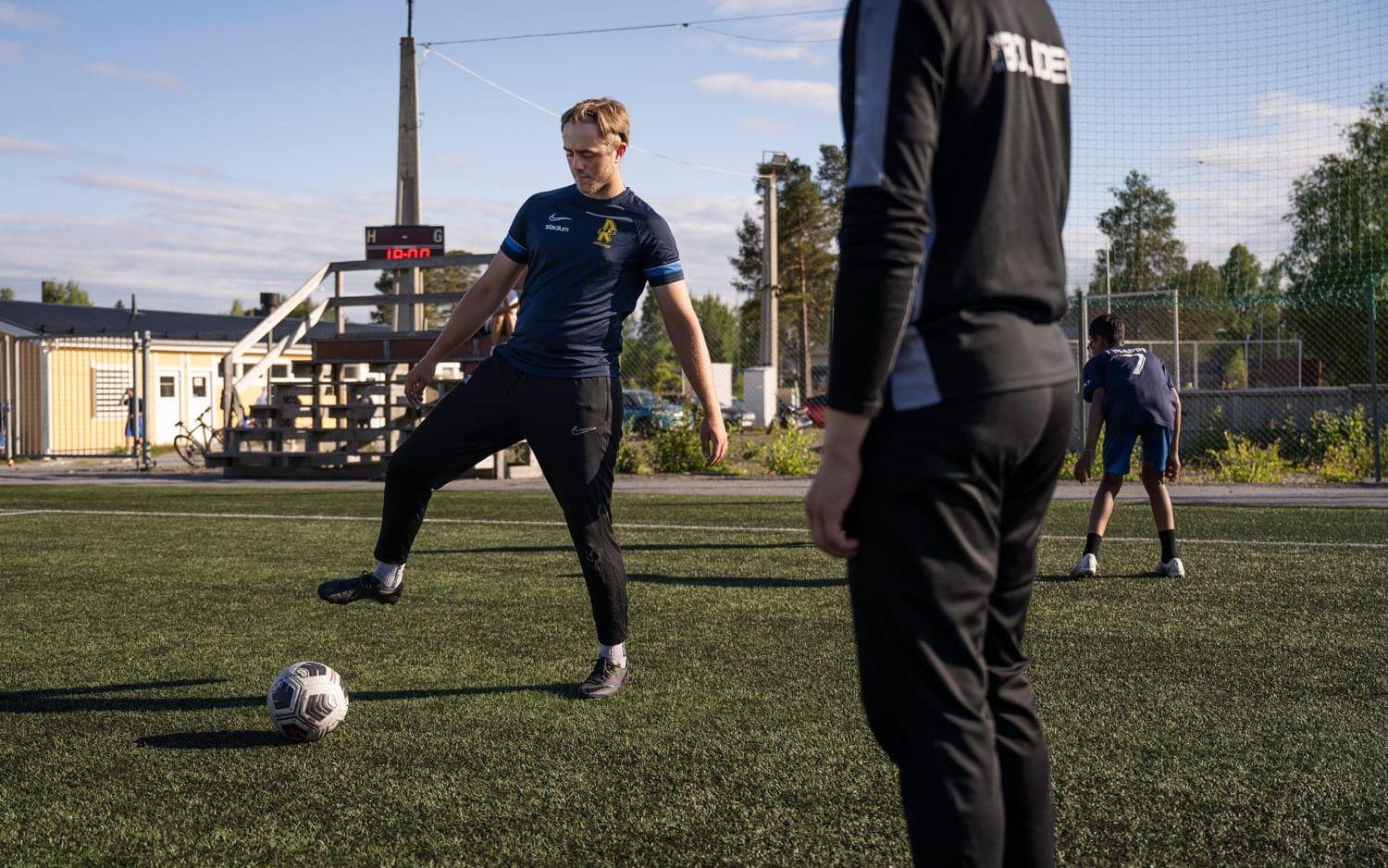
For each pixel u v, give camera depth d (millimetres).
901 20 1548
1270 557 7305
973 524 1634
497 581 6535
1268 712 3717
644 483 14922
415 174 23031
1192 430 17938
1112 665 4387
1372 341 13891
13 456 22984
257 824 2783
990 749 1649
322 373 17531
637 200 3965
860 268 1538
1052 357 1714
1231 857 2512
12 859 2574
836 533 1607
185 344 33125
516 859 2549
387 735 3533
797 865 2488
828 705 3834
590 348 3910
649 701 3908
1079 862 2490
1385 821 2725
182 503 11836
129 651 4754
